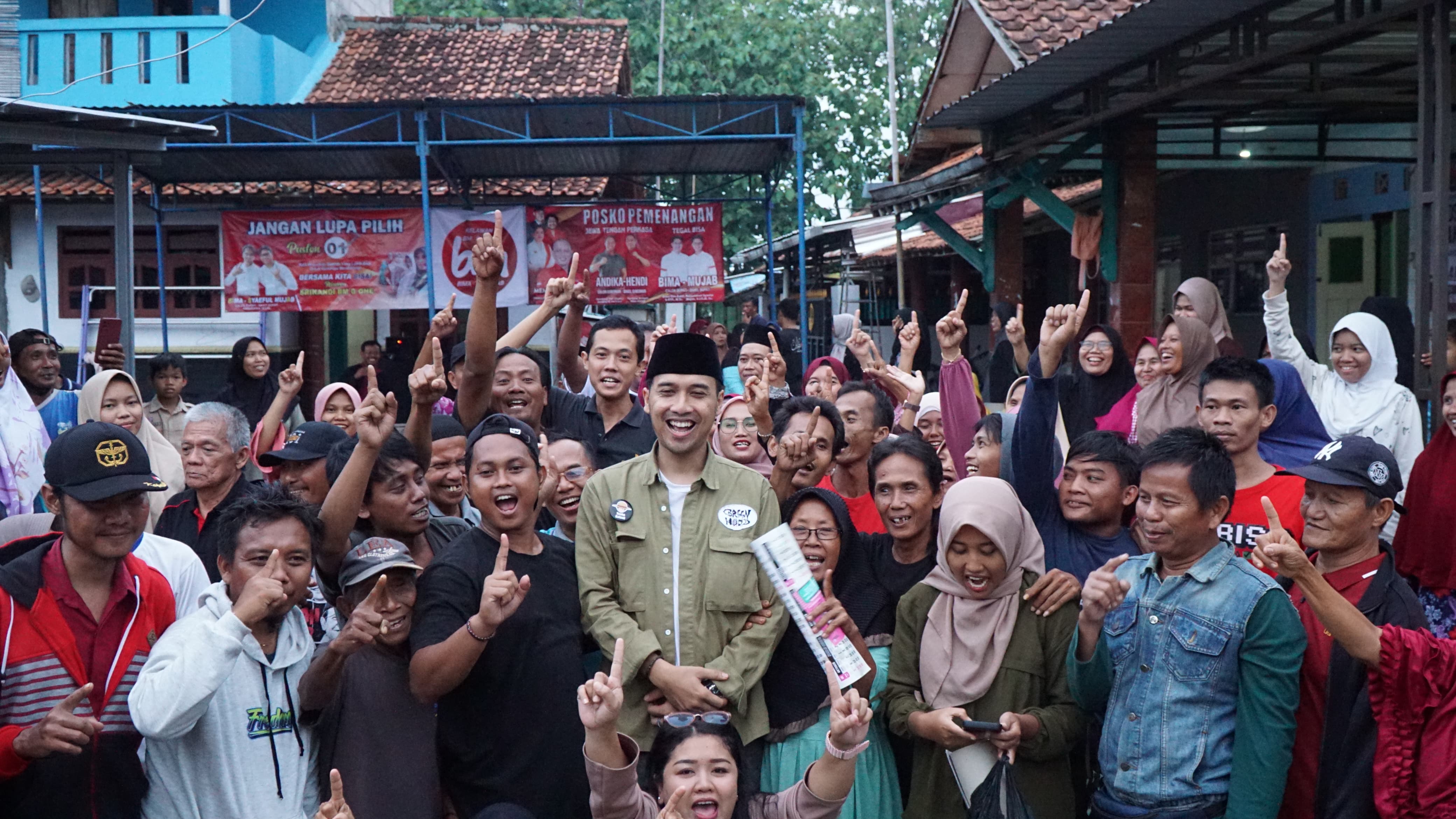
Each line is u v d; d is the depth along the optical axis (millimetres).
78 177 14734
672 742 3033
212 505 4527
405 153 12922
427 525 3760
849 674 3090
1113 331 5918
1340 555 3307
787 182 26094
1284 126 10680
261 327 15219
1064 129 9383
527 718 3387
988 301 17484
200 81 15523
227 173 13812
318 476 4141
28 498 5527
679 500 3715
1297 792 3197
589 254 13703
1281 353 5254
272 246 13578
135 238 15234
